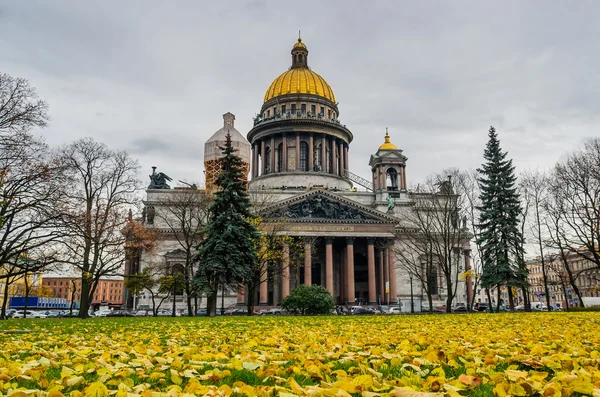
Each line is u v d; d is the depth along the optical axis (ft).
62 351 34.96
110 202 178.60
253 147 406.00
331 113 405.39
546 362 25.84
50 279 650.02
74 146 177.58
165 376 24.26
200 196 238.07
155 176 338.54
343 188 384.27
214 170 347.56
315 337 47.75
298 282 302.45
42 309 373.20
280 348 36.58
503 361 28.22
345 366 27.68
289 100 397.39
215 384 23.03
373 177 375.45
